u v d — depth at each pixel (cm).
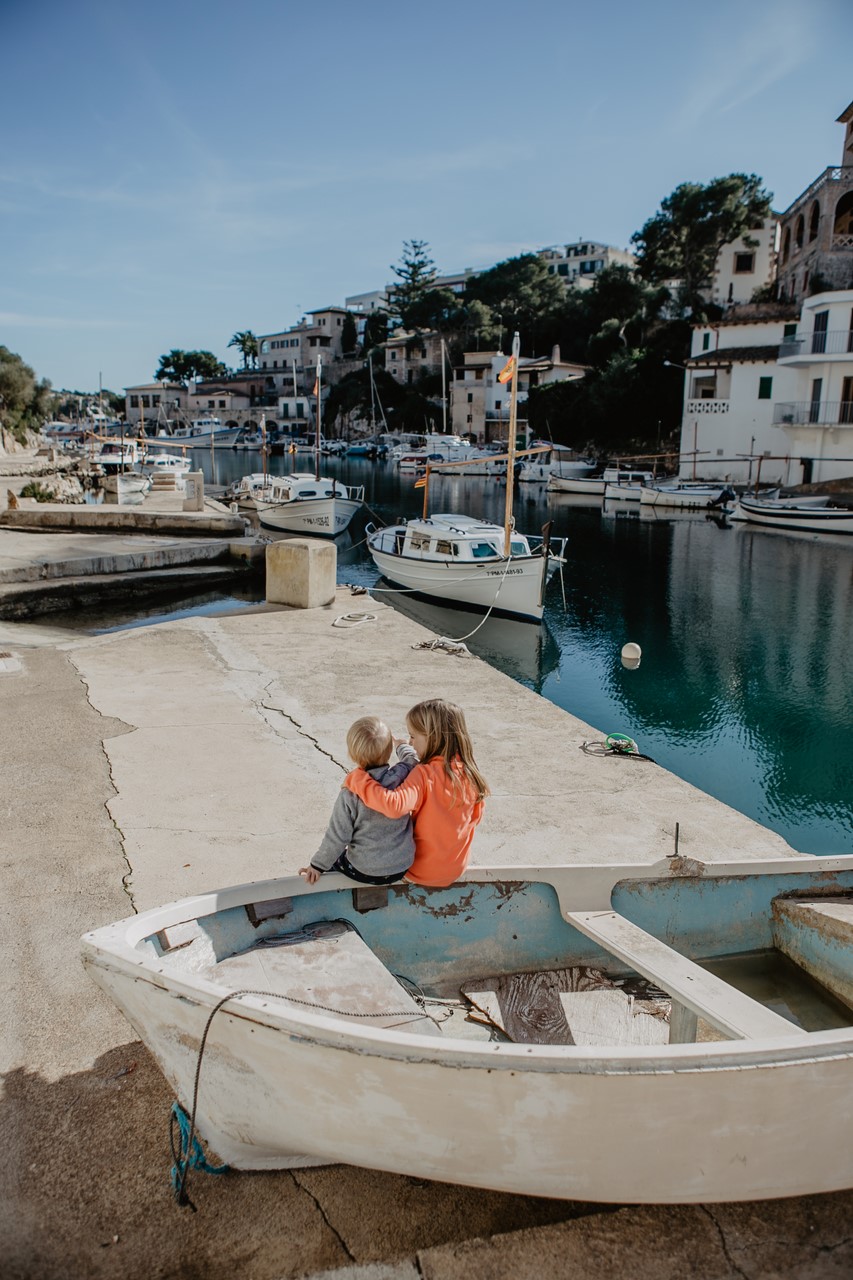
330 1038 262
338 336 12962
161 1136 327
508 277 9756
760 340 5553
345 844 369
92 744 754
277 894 365
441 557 2345
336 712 870
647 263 7594
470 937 406
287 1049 269
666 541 3775
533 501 5444
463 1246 279
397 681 988
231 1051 279
